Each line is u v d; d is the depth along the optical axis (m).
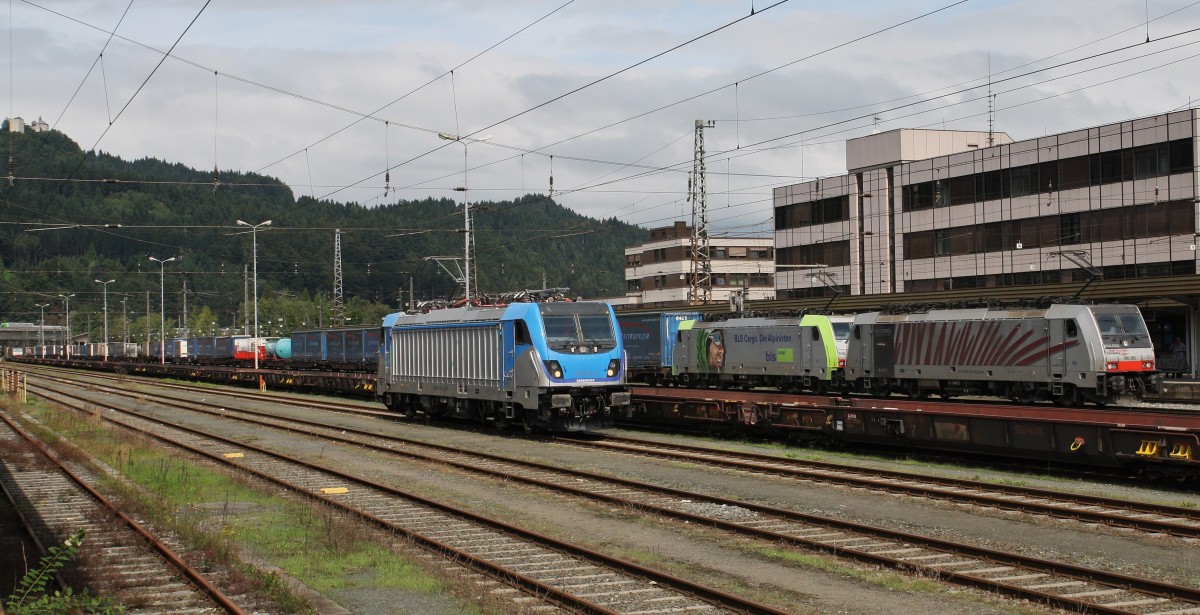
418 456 23.62
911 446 23.14
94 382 67.38
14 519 16.45
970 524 15.00
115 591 11.71
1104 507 16.08
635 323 48.28
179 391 56.66
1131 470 19.22
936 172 61.47
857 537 14.08
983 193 58.75
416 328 34.12
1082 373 30.89
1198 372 43.97
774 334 41.34
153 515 16.25
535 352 27.53
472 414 31.22
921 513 15.91
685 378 46.03
